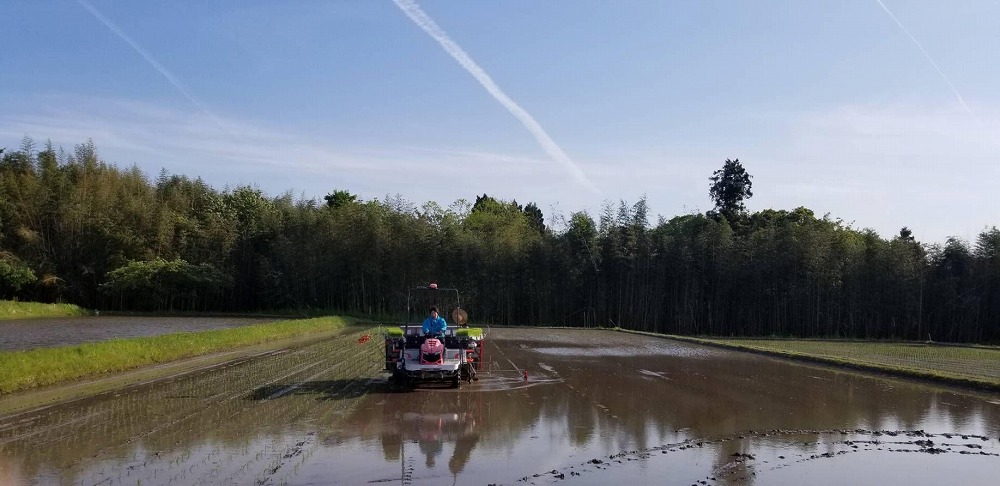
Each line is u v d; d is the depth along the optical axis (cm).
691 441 1055
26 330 3225
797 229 4631
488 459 923
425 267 4806
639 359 2334
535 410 1286
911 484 873
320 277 5012
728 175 6662
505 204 7906
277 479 811
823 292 4541
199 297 5212
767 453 999
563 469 887
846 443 1073
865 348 3133
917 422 1246
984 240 4534
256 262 5300
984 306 4481
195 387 1532
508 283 4838
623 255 4725
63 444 970
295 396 1408
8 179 4919
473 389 1542
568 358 2325
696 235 4828
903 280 4562
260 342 2831
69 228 4959
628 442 1040
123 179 5447
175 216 5328
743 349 2812
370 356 2269
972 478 903
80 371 1662
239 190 6112
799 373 1969
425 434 1065
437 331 1591
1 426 1089
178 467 853
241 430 1073
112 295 5016
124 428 1079
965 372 1986
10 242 4797
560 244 4825
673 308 4725
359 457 920
